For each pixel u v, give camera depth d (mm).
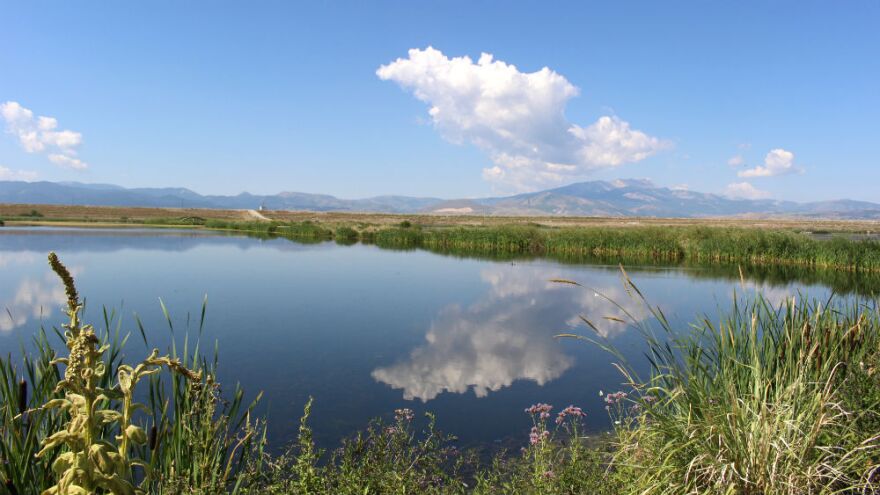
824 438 3768
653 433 4266
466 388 9570
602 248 40188
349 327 14492
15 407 3703
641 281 24500
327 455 6480
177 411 4242
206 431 4027
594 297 19891
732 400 3703
